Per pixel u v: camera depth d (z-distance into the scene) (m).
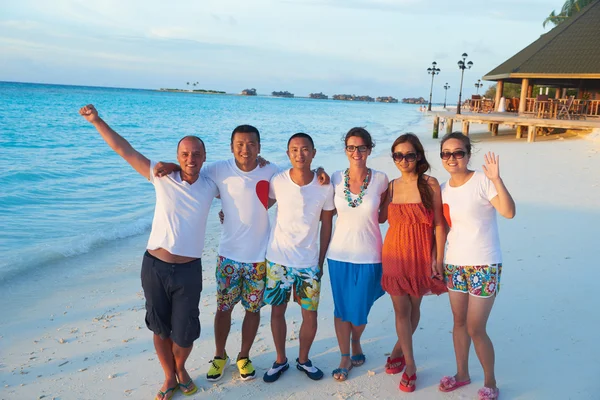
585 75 20.56
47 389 3.61
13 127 25.27
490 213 3.32
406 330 3.54
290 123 43.62
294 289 3.68
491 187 3.23
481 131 28.97
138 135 26.25
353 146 3.55
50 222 8.41
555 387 3.52
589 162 13.70
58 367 3.93
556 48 22.64
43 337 4.46
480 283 3.27
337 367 3.88
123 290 5.65
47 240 7.40
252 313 3.71
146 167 3.40
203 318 4.81
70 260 6.62
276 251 3.63
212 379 3.69
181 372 3.53
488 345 3.36
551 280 5.41
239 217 3.63
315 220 3.68
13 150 16.58
